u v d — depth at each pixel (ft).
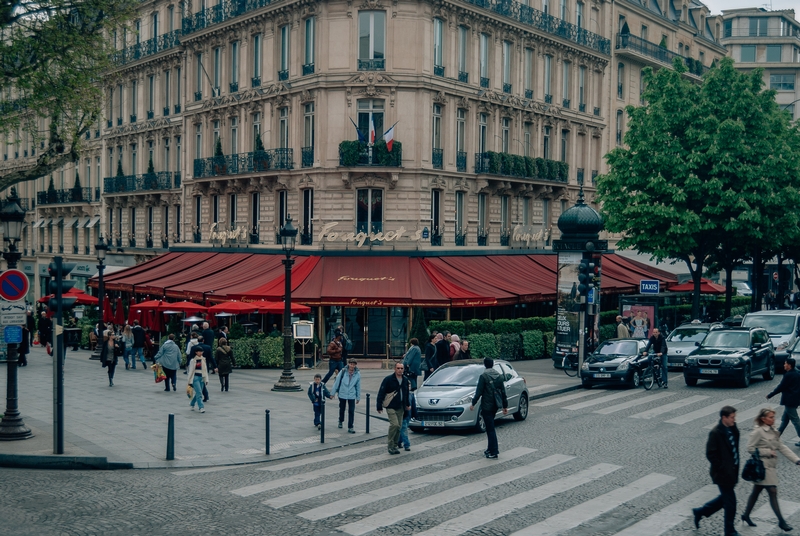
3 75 71.92
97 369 106.32
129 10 76.79
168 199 156.87
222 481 48.01
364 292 107.04
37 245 215.51
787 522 39.40
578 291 93.81
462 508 41.39
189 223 148.66
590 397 81.51
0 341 111.34
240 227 134.10
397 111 117.39
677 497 43.60
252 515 40.27
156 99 161.89
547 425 66.33
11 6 69.82
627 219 124.06
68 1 72.90
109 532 37.42
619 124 167.32
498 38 132.57
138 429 63.16
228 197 138.51
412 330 107.34
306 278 111.65
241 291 108.78
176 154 156.04
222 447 57.82
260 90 129.49
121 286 130.41
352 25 116.98
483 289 112.68
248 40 132.36
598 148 160.35
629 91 169.37
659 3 185.57
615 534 37.27
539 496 43.78
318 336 112.98
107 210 180.04
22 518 39.65
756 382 92.07
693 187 118.32
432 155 120.67
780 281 179.42
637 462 51.93
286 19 124.47
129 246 172.14
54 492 45.06
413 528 37.99
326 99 118.21
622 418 68.74
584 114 154.10
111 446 56.65
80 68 74.74
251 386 88.63
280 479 48.42
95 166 187.32
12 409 58.08
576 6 153.99
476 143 128.98
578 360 96.32
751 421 66.85
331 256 117.08
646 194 121.08
